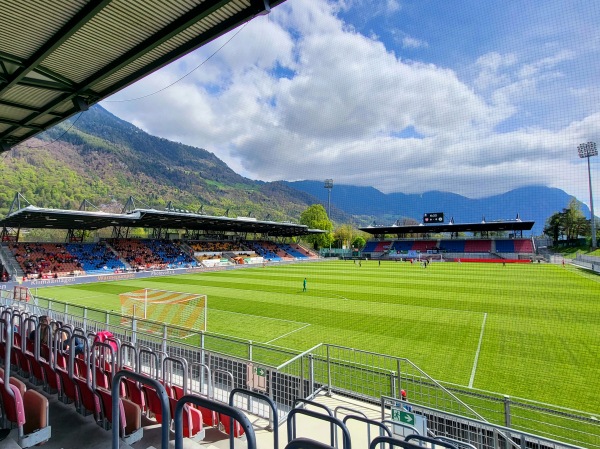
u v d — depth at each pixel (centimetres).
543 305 1803
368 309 1692
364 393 725
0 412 346
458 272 3719
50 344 496
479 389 769
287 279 3098
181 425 198
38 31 561
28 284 2638
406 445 210
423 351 1042
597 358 977
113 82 754
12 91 784
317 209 8712
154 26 560
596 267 3475
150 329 1255
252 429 173
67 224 3697
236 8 514
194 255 4753
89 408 385
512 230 5984
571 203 5669
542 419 638
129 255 4066
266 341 1141
